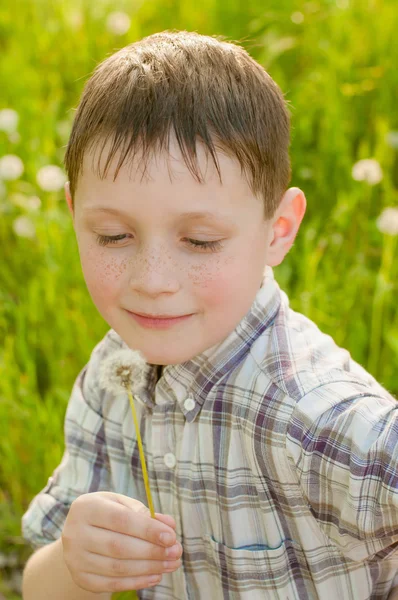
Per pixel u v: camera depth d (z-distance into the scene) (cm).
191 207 117
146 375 147
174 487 144
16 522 229
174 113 120
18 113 362
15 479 232
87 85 135
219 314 126
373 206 300
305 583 137
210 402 136
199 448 138
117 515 126
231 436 134
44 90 388
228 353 135
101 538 126
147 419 149
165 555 125
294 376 128
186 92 123
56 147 349
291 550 136
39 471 229
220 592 142
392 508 112
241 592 138
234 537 137
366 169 271
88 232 128
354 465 115
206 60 131
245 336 136
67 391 246
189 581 148
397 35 340
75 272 274
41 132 347
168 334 127
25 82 380
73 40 400
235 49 140
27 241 299
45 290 275
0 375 243
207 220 119
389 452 112
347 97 324
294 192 142
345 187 304
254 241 127
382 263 280
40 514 162
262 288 141
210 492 138
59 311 262
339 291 261
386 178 294
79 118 130
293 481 127
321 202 308
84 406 161
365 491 114
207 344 130
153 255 120
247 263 126
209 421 136
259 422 128
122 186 118
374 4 349
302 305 245
